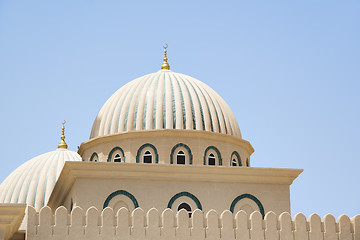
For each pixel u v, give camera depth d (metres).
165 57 42.84
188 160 36.38
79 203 31.58
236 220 28.44
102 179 32.16
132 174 32.44
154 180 32.66
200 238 27.83
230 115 40.38
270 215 28.84
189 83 39.91
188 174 32.94
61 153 51.66
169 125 37.12
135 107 38.09
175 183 32.81
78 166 31.88
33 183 48.66
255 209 33.41
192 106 38.16
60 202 37.53
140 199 32.25
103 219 27.23
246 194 33.47
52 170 49.47
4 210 24.77
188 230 27.83
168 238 27.56
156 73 41.12
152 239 27.41
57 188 35.84
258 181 33.78
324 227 29.28
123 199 32.12
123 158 36.72
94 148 38.09
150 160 36.25
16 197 48.12
